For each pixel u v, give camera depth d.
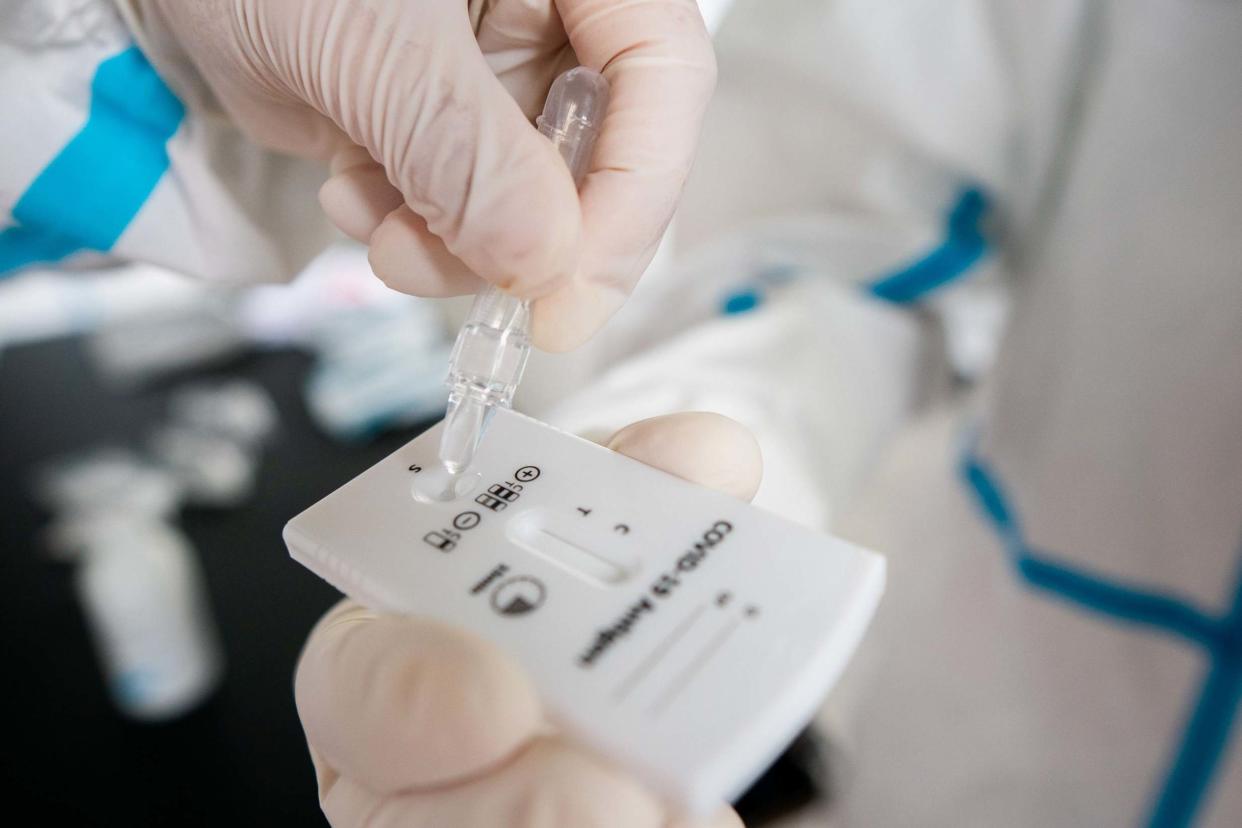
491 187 0.24
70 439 0.54
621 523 0.22
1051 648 0.35
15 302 0.62
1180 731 0.32
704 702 0.20
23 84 0.27
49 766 0.39
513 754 0.21
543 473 0.23
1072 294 0.35
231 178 0.30
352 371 0.58
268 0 0.25
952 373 0.47
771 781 0.44
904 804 0.40
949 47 0.36
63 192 0.28
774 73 0.40
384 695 0.21
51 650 0.43
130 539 0.44
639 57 0.26
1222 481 0.31
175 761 0.39
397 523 0.22
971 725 0.38
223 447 0.53
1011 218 0.40
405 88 0.24
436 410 0.56
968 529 0.41
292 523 0.22
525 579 0.22
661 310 0.43
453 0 0.25
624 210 0.26
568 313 0.26
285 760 0.39
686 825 0.21
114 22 0.27
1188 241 0.32
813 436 0.34
